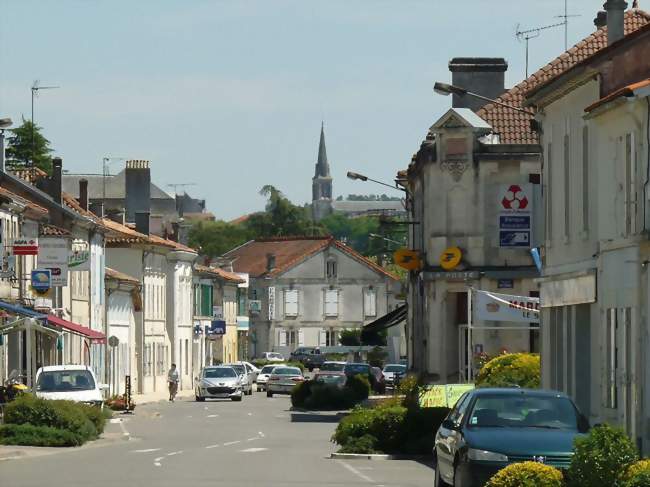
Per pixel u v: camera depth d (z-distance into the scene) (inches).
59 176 4367.6
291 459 2057.1
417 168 3757.4
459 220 3486.7
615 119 1925.4
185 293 6437.0
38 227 3823.8
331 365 4734.3
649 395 1755.7
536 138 3491.6
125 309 5329.7
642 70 1943.9
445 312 3499.0
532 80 3560.5
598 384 2033.7
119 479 1692.9
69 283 4303.6
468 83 3846.0
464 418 1421.0
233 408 4212.6
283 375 5329.7
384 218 4094.5
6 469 1851.6
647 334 1766.7
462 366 3457.2
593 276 2052.2
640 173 1795.0
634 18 2955.2
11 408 2406.5
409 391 2343.8
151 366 5807.1
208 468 1871.3
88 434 2440.9
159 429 3009.4
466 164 3474.4
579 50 3383.4
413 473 1812.3
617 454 1136.8
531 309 2566.4
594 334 2064.5
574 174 2207.2
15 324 2933.1
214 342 7357.3
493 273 3442.4
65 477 1723.7
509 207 2472.9
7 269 3144.7
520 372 2461.9
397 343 7096.5
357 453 2106.3
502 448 1332.4
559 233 2301.9
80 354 4424.2
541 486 1159.6
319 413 3846.0
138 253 5674.2
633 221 1846.7
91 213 4936.0
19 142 6530.5
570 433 1374.3
